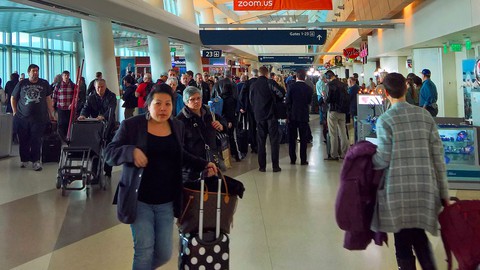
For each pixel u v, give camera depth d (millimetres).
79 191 5469
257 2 9266
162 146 2434
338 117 7586
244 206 4730
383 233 2465
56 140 6578
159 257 2496
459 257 2152
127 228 4020
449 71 10750
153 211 2438
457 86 10680
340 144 7754
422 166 2393
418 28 9422
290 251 3438
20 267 3152
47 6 9086
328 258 3293
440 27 8125
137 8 11852
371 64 18453
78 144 5449
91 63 11414
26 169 6859
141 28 13688
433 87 7488
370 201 2484
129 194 2312
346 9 17344
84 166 5332
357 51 18766
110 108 5930
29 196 5191
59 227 4055
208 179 2547
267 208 4645
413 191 2381
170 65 17328
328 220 4219
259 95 6520
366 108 7555
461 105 10484
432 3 8539
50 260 3283
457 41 9070
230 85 7488
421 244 2516
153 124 2482
